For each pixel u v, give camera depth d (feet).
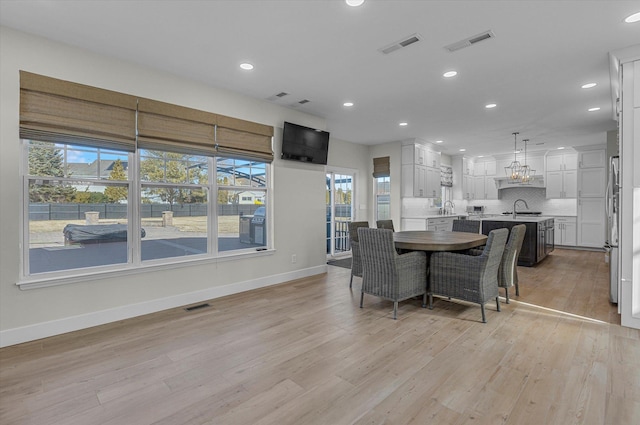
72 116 9.34
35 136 8.75
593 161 24.14
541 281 15.29
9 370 7.28
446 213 28.48
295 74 11.47
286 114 15.20
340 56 10.07
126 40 9.11
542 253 19.61
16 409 5.93
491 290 10.77
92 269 9.98
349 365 7.52
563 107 15.02
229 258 13.17
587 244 24.49
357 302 12.30
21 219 8.80
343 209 23.48
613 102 14.14
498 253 10.89
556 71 11.11
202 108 12.18
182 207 12.10
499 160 29.27
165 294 11.39
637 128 9.41
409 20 8.09
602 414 5.72
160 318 10.55
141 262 10.96
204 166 12.75
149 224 11.26
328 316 10.78
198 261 12.21
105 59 9.95
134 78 10.51
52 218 9.36
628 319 9.66
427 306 11.78
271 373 7.18
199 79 11.90
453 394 6.38
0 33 8.29
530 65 10.65
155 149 11.16
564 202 27.12
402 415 5.76
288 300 12.52
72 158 9.68
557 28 8.44
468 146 24.73
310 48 9.57
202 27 8.44
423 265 11.55
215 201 13.00
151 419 5.67
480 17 7.96
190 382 6.83
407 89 12.84
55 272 9.30
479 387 6.61
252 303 12.13
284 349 8.35
